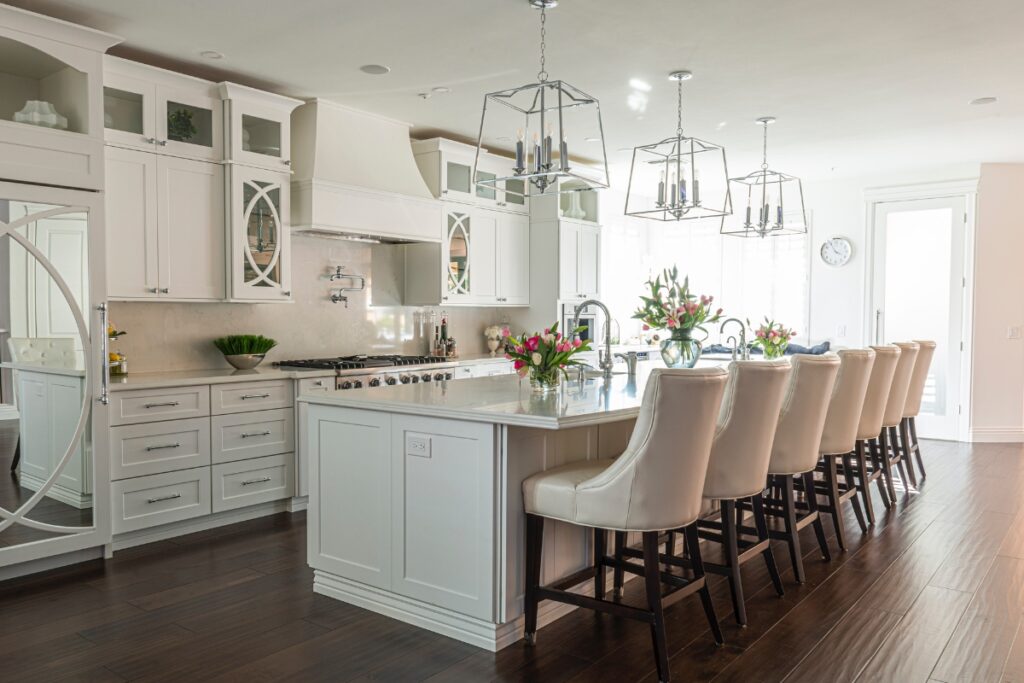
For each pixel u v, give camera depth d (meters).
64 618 3.04
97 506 3.75
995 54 4.26
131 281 4.10
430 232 5.77
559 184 6.85
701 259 9.19
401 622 3.04
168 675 2.55
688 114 5.54
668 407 2.49
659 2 3.52
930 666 2.66
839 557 3.93
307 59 4.30
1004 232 7.55
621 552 3.24
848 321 8.22
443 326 6.48
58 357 3.58
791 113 5.53
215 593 3.34
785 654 2.76
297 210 4.93
